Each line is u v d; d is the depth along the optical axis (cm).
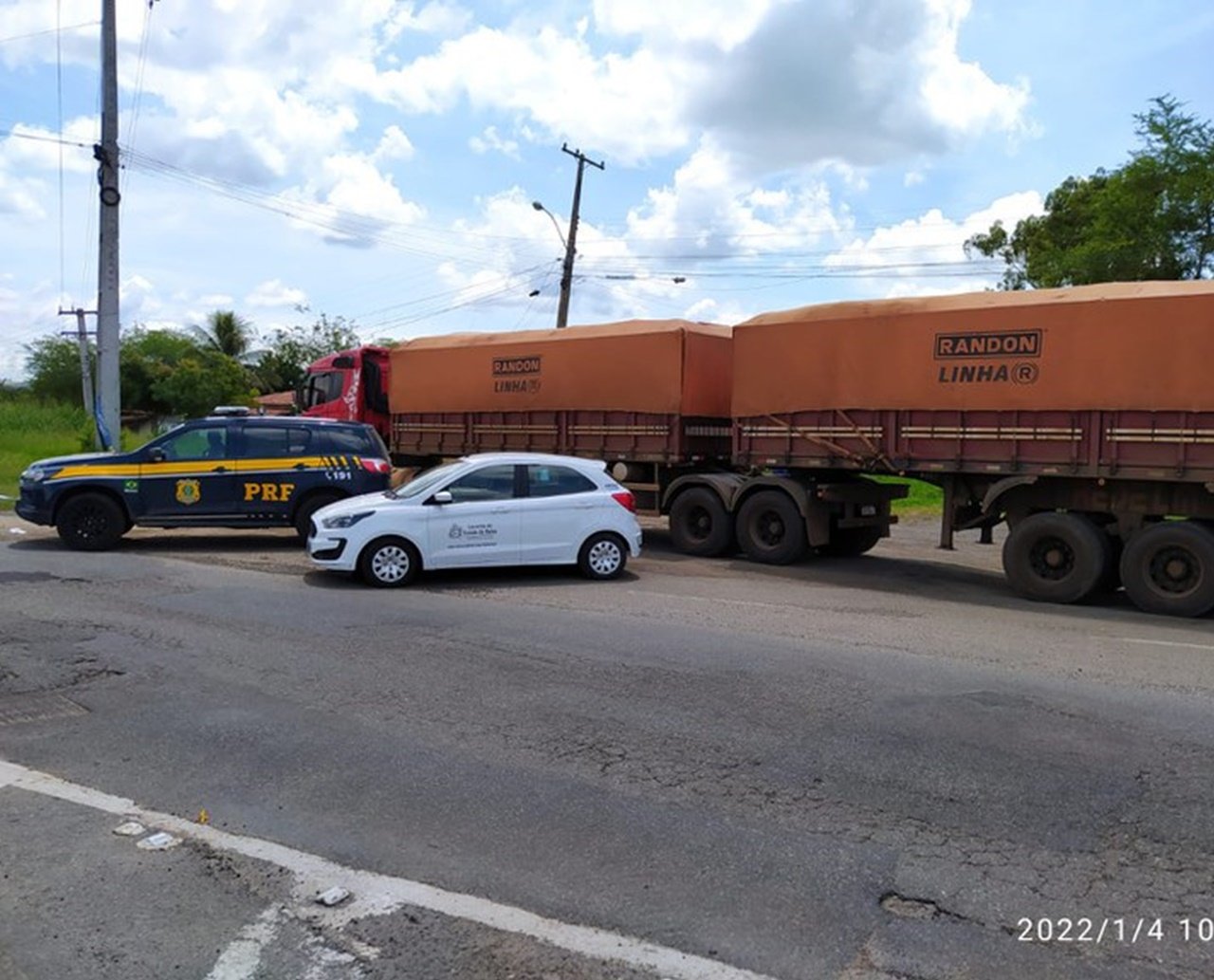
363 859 419
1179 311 1021
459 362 1728
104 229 2105
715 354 1516
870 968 339
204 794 488
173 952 347
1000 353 1143
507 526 1120
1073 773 519
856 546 1516
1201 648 853
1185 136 2723
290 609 934
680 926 366
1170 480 1038
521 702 639
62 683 678
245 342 6794
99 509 1307
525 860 419
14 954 345
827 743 564
